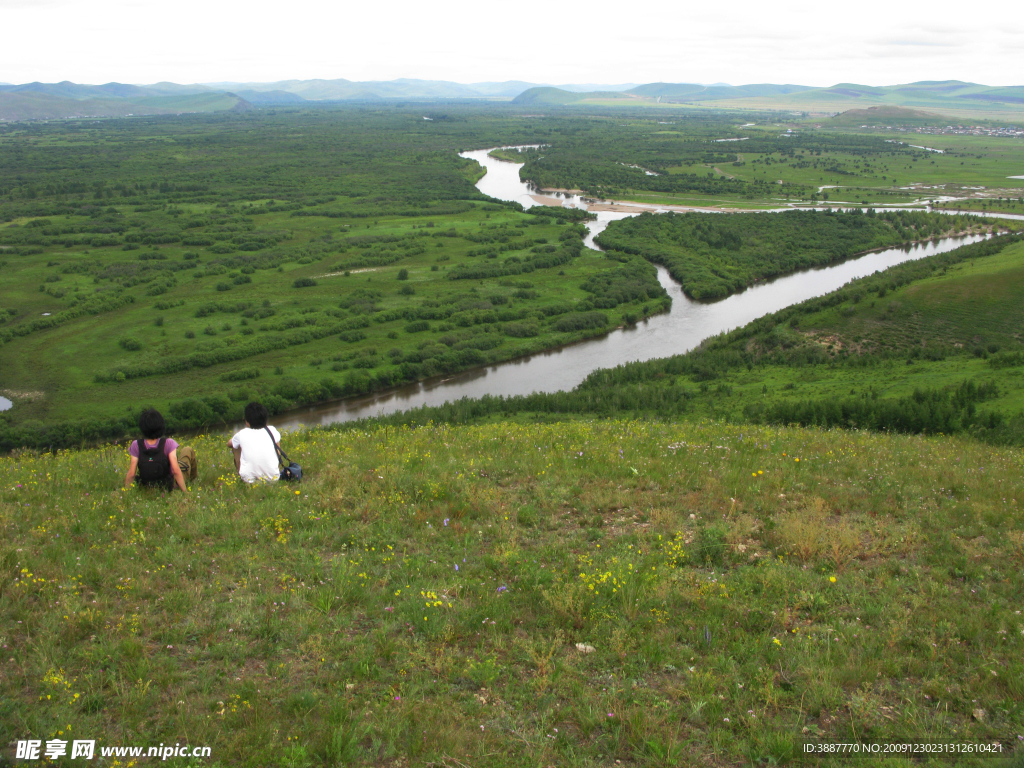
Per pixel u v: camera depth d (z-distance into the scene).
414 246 164.12
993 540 11.09
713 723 6.73
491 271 140.50
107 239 169.12
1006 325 96.31
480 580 9.45
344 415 80.31
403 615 8.30
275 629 7.88
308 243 170.38
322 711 6.56
